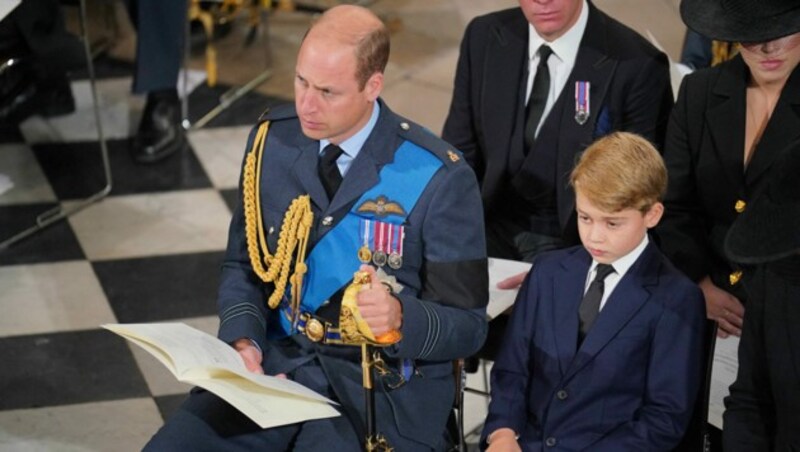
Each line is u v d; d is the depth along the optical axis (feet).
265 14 68.95
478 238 34.04
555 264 34.53
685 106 38.52
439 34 74.18
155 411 45.88
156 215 57.77
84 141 63.00
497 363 34.94
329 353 34.32
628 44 40.65
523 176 41.45
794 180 26.96
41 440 44.09
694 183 39.01
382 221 33.73
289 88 68.18
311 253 34.35
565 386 33.76
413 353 32.71
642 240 33.35
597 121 40.52
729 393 32.96
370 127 34.17
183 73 65.16
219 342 33.09
